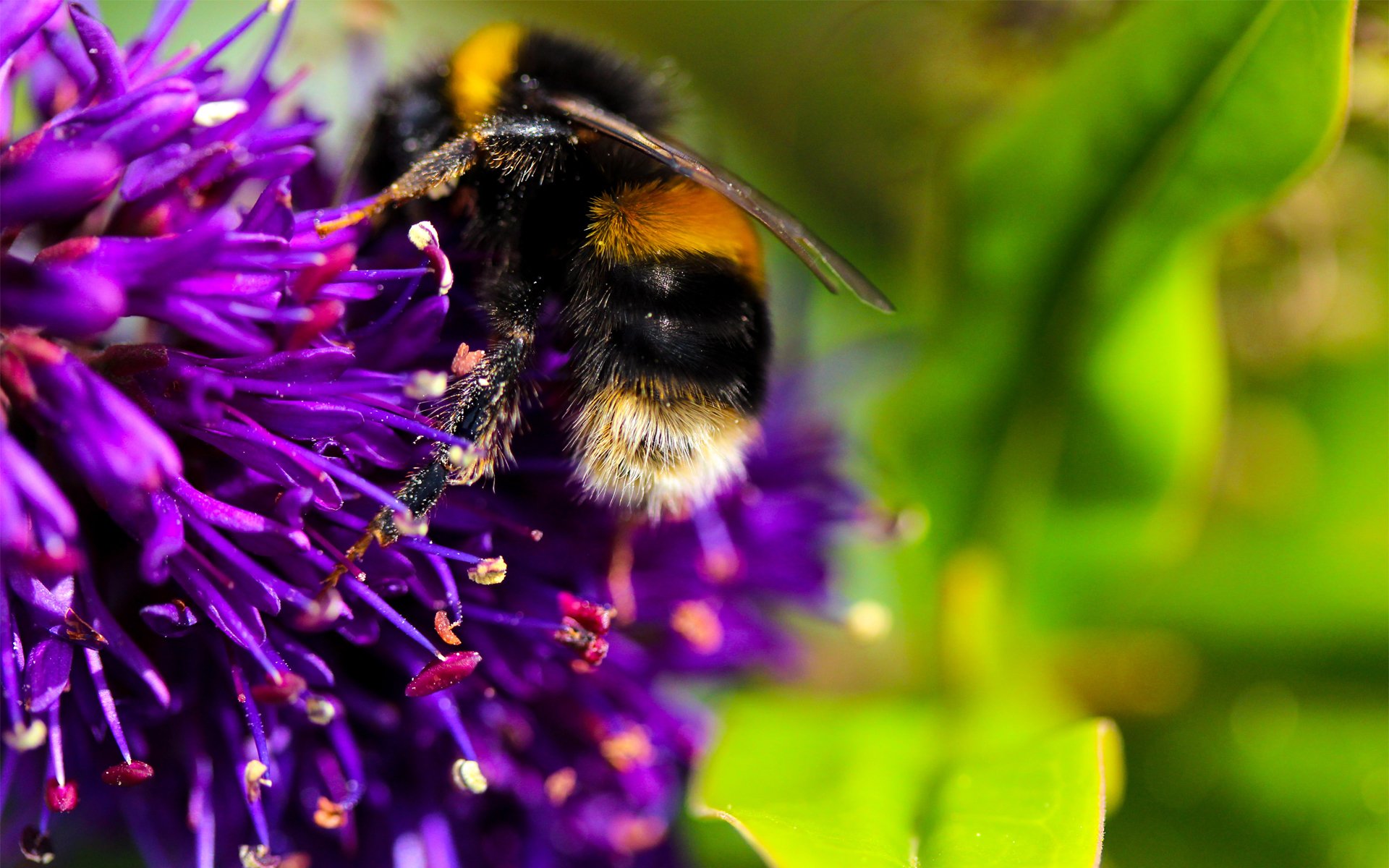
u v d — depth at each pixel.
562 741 0.12
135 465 0.11
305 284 0.11
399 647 0.12
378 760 0.12
